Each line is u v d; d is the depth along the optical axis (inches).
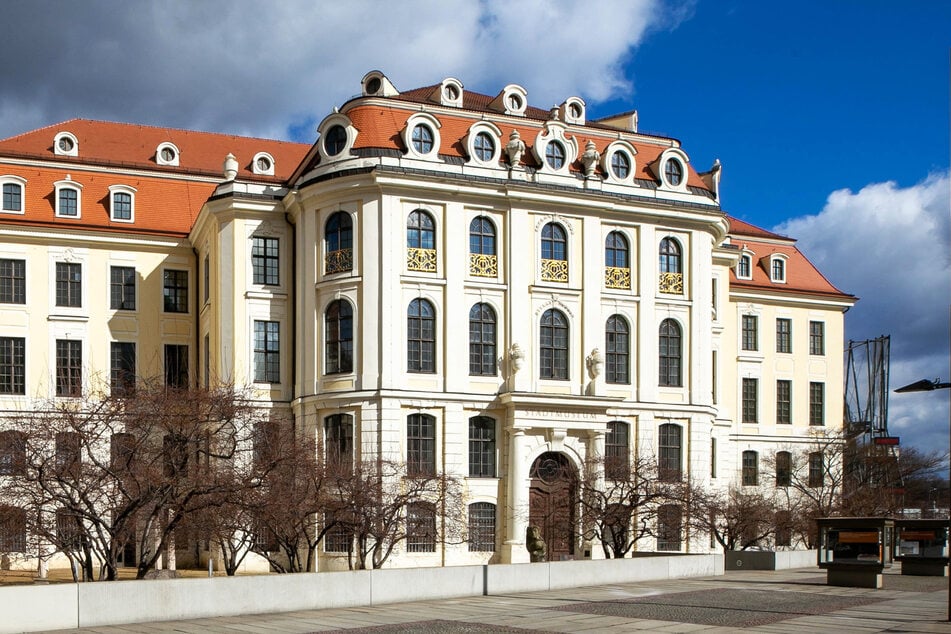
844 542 1476.4
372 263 2129.7
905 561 1732.3
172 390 1631.4
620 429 2297.0
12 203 2427.4
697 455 2353.6
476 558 2128.4
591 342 2279.8
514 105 2395.4
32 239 2411.4
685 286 2402.8
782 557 1893.5
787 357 3073.3
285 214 2295.8
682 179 2417.6
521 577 1369.3
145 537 1370.6
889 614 1125.7
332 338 2164.1
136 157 2696.9
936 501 3636.8
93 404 1555.1
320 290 2181.3
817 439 2955.2
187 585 1070.4
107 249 2472.9
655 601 1254.9
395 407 2096.5
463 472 2143.2
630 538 2172.7
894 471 3038.9
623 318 2332.7
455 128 2277.3
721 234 2512.3
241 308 2237.9
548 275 2267.5
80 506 1405.0
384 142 2185.0
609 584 1482.5
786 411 3056.1
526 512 2144.4
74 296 2439.7
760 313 3051.2
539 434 2186.3
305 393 2194.9
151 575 1469.0
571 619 1082.7
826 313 3142.2
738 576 1668.3
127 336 2464.3
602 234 2326.5
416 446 2128.4
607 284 2322.8
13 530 1327.5
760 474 2933.1
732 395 2979.8
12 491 1332.4
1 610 952.3
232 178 2305.6
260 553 1619.1
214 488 1409.9
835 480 2829.7
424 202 2183.8
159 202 2568.9
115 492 1382.9
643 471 2102.6
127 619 1029.2
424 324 2165.4
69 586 995.9
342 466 1792.6
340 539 2055.9
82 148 2657.5
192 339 2513.5
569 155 2308.1
